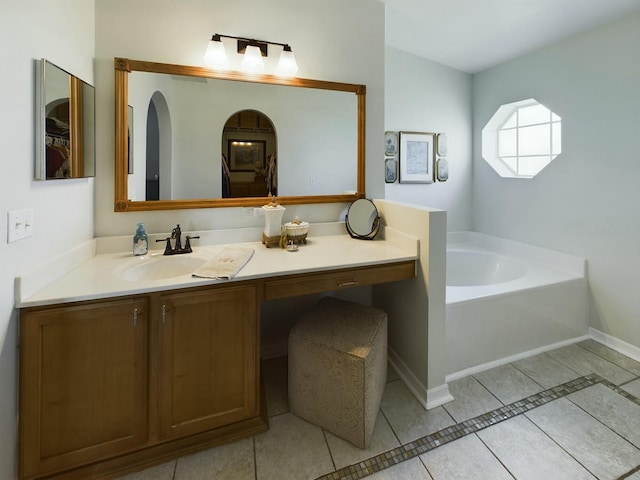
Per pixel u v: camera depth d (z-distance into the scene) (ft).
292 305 7.68
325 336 5.46
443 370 6.13
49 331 4.03
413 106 10.68
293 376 5.69
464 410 5.84
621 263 7.55
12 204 3.71
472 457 4.84
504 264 9.87
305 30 7.11
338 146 7.54
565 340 8.09
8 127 3.63
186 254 5.99
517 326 7.44
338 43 7.40
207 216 6.72
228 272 4.94
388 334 7.43
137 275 5.32
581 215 8.31
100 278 4.67
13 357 3.86
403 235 6.50
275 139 7.04
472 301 6.86
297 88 7.13
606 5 6.93
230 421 5.11
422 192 11.05
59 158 4.58
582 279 8.16
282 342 7.70
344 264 5.52
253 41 6.66
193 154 6.48
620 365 7.16
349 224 7.61
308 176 7.35
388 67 10.23
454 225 11.60
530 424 5.48
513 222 10.25
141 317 4.43
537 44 8.90
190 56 6.31
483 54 9.85
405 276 6.10
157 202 6.30
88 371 4.25
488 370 7.05
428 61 10.77
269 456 4.89
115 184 5.96
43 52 4.25
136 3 5.93
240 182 6.87
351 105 7.58
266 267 5.26
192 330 4.73
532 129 9.87
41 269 4.22
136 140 6.08
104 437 4.41
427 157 10.97
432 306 5.94
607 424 5.45
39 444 4.08
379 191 8.00
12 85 3.68
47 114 4.27
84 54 5.38
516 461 4.76
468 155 11.61
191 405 4.83
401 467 4.69
